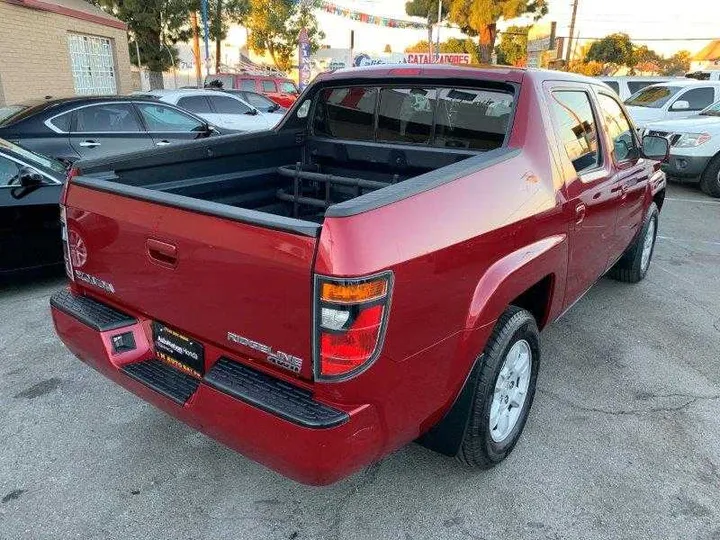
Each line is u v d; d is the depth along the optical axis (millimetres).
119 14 21609
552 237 2975
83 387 3641
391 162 3719
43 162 5324
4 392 3562
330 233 1856
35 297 5105
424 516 2666
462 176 2389
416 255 2041
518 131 2930
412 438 2406
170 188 3283
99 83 16109
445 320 2250
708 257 6746
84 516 2617
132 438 3168
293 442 1983
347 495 2787
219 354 2297
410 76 3445
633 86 17078
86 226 2662
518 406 3000
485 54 35781
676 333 4652
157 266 2363
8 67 12445
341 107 3875
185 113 8789
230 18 25469
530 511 2707
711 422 3441
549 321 3316
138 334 2654
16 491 2754
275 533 2555
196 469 2941
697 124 10141
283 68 32812
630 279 5629
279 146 3896
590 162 3600
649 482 2920
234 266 2066
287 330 1998
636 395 3725
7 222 4918
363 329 1908
